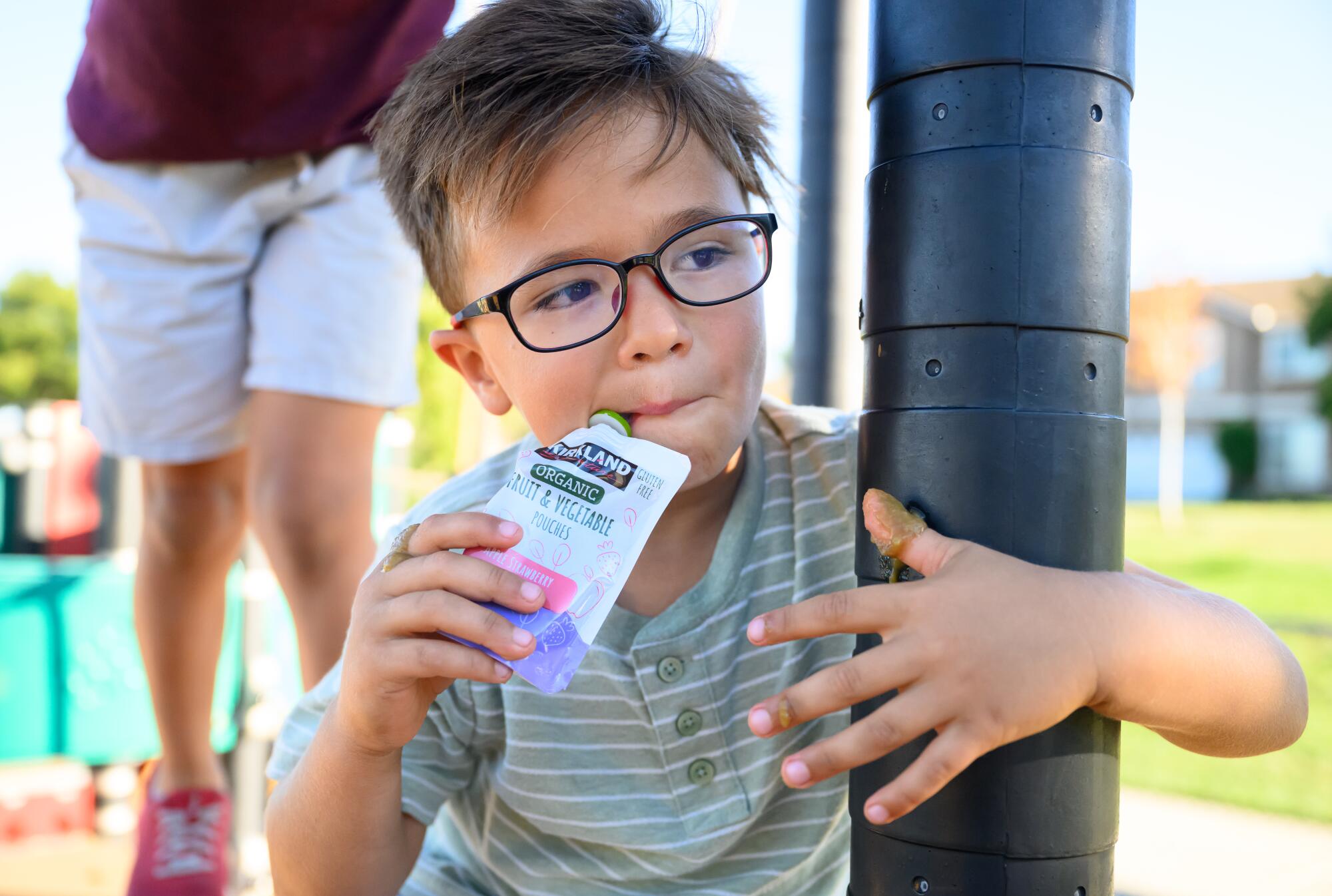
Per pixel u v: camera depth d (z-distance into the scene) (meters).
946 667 0.76
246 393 2.08
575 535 0.94
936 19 0.80
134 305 1.99
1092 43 0.80
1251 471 27.44
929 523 0.81
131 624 2.68
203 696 2.14
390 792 1.11
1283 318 30.75
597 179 1.05
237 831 2.44
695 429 1.04
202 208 1.95
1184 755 3.94
